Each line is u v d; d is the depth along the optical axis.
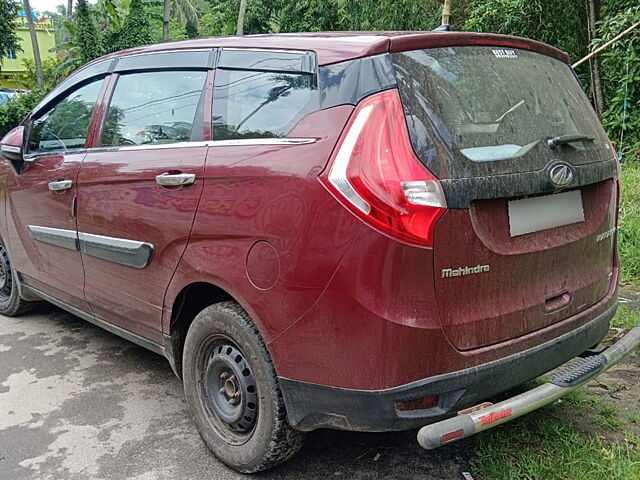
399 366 2.04
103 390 3.46
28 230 3.97
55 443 2.93
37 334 4.30
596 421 2.94
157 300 2.94
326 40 2.45
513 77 2.46
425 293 2.04
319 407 2.24
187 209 2.64
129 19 20.28
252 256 2.36
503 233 2.21
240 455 2.60
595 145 2.64
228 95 2.69
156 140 2.99
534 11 10.31
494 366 2.19
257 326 2.38
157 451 2.86
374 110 2.10
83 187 3.33
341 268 2.07
